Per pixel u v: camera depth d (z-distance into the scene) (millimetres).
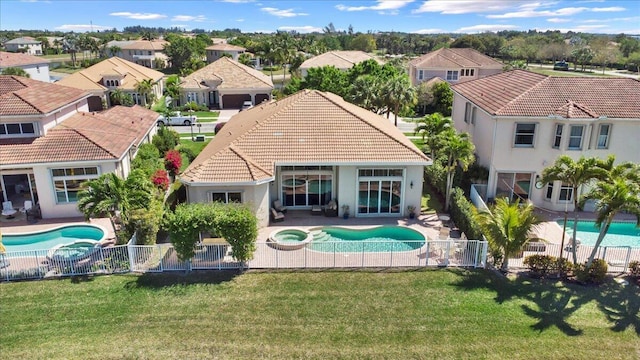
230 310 18266
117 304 18641
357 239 25359
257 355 15828
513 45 149125
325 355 15852
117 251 21125
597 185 19453
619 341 16609
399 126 57812
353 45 186750
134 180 22844
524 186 30141
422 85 67312
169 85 79875
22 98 28516
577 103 28531
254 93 73812
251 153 26797
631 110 28031
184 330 17062
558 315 18094
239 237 20594
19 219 27500
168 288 19781
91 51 151125
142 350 15992
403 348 16219
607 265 21062
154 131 43188
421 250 22703
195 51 127500
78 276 20797
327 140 27812
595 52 129125
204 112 69688
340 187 27406
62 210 27688
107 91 70500
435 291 19656
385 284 20188
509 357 15812
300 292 19547
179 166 35344
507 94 30891
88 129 30141
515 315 18062
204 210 20641
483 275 21016
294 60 100875
